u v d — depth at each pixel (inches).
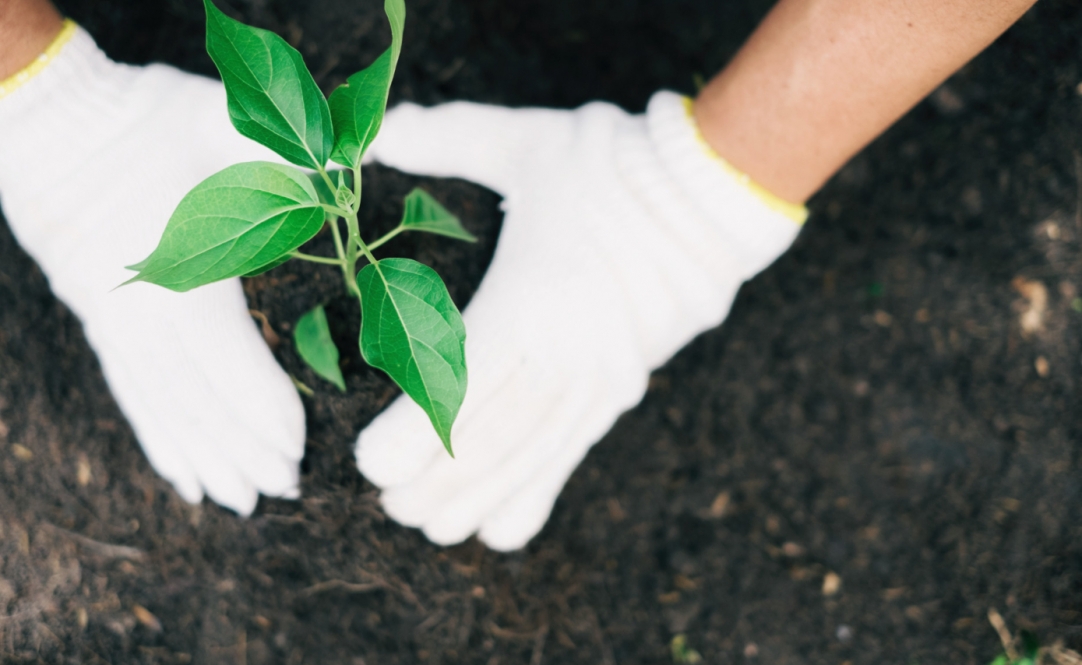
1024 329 32.2
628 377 27.7
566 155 28.3
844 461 32.0
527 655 30.2
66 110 26.0
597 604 30.8
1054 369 32.1
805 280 32.3
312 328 25.6
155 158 26.5
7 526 28.1
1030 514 31.8
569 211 27.7
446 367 22.3
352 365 26.9
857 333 32.3
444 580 29.4
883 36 24.3
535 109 29.1
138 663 28.5
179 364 26.3
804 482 31.9
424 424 26.8
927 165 32.4
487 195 28.9
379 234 27.5
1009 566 31.6
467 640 29.8
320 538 28.6
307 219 22.1
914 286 32.4
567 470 28.5
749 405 31.9
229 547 28.6
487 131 28.8
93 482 28.5
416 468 27.1
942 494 31.9
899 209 32.5
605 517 31.1
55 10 25.9
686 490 31.5
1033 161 32.2
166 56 28.9
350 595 29.2
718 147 26.8
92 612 28.4
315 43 29.3
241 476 27.6
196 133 27.1
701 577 31.3
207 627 28.8
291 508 28.2
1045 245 32.3
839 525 31.8
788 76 25.3
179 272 21.5
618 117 28.5
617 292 27.6
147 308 26.2
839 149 26.1
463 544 29.4
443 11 30.5
